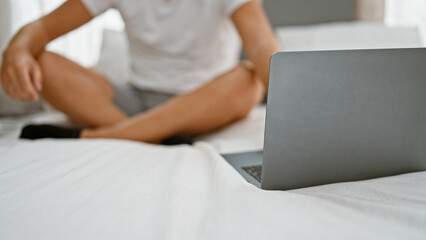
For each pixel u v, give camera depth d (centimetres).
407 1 206
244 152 69
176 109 89
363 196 39
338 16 199
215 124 96
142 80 132
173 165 54
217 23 119
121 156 60
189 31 120
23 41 95
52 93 97
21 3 167
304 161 45
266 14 204
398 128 46
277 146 44
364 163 46
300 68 43
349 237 29
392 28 169
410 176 44
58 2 183
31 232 30
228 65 139
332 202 37
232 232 30
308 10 200
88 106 99
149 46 126
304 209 35
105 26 194
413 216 31
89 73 108
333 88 44
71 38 196
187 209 35
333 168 46
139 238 29
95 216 34
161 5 119
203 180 46
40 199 38
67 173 48
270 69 43
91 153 61
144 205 37
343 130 45
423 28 206
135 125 88
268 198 38
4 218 33
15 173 48
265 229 30
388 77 44
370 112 45
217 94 91
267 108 44
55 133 89
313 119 44
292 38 181
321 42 173
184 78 127
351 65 44
